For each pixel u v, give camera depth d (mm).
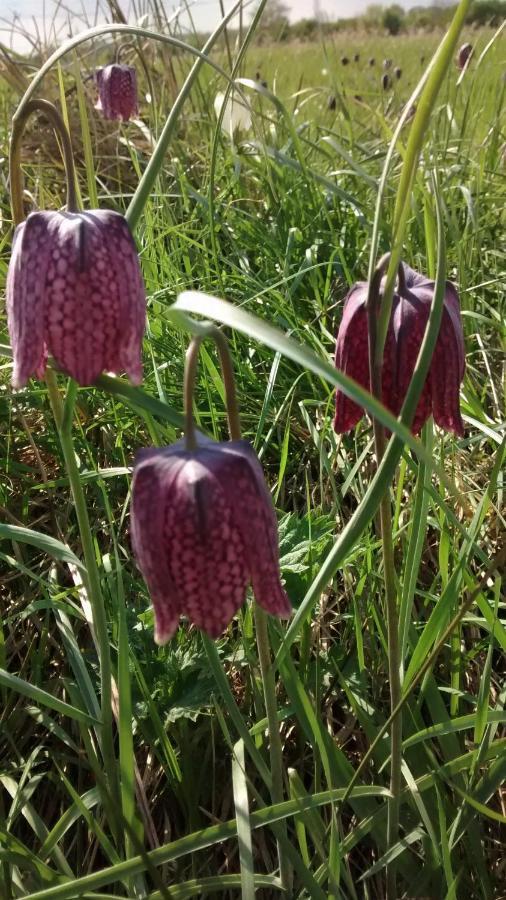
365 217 420
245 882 182
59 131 168
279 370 357
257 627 178
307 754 245
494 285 417
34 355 165
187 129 617
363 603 267
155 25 594
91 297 161
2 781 224
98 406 342
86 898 175
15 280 167
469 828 208
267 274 416
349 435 334
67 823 200
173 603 149
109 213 167
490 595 275
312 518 300
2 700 258
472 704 252
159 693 246
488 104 630
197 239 444
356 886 222
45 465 338
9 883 196
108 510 257
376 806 218
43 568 295
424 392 177
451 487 186
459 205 465
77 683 233
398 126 151
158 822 235
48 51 646
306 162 510
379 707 251
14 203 178
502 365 376
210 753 240
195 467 144
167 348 353
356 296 181
